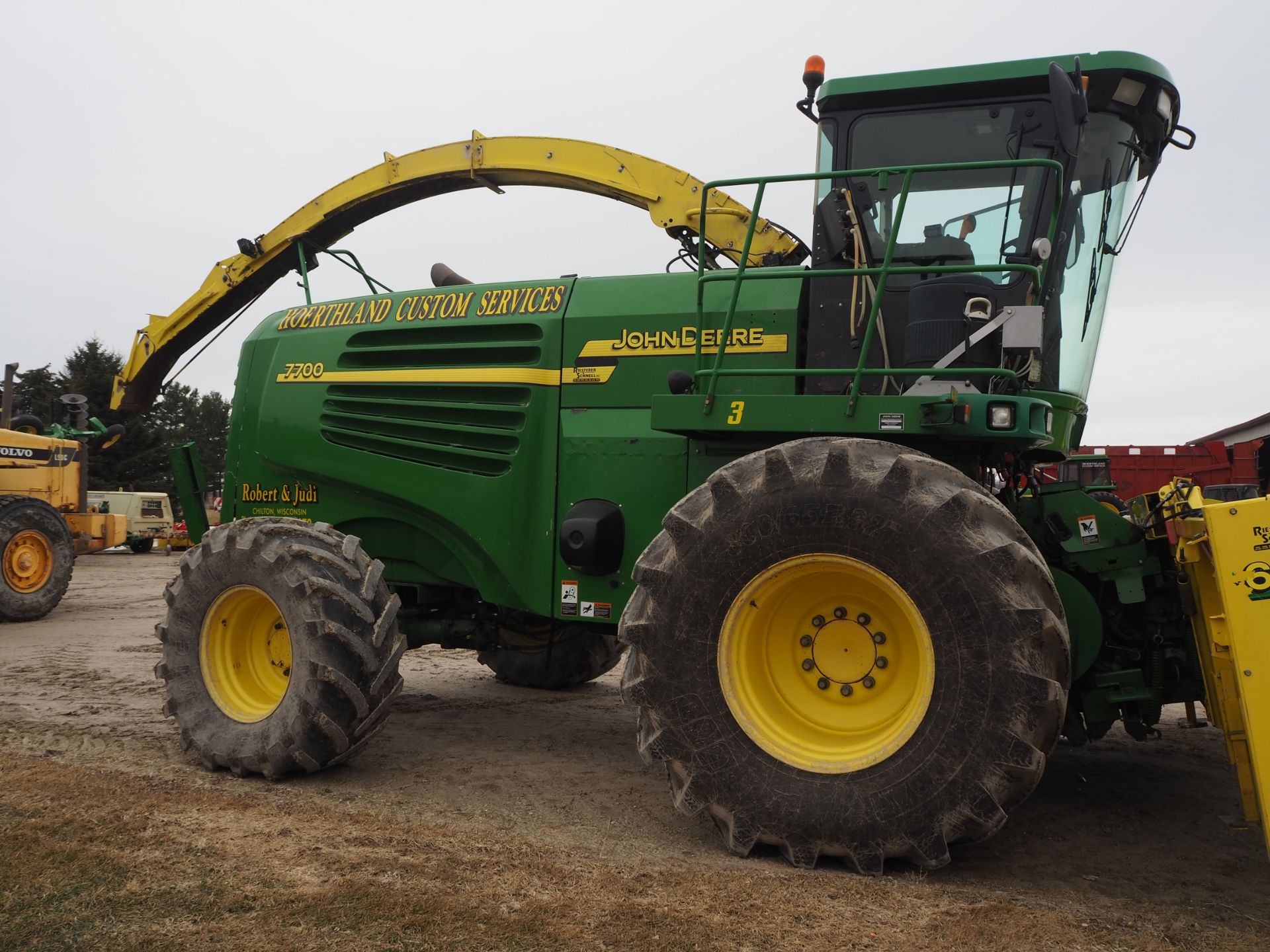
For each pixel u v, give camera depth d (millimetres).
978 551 2965
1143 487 12867
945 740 2953
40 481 11367
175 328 7062
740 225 5520
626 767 4457
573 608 4277
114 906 2670
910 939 2549
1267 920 2754
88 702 5629
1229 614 2705
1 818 3410
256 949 2424
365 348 5031
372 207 6605
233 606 4449
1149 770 4527
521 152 6082
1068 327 3955
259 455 5355
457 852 3184
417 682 6750
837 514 3119
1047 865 3219
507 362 4559
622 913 2676
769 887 2900
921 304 3578
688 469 4062
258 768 4121
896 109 3955
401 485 4793
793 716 3283
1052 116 3779
